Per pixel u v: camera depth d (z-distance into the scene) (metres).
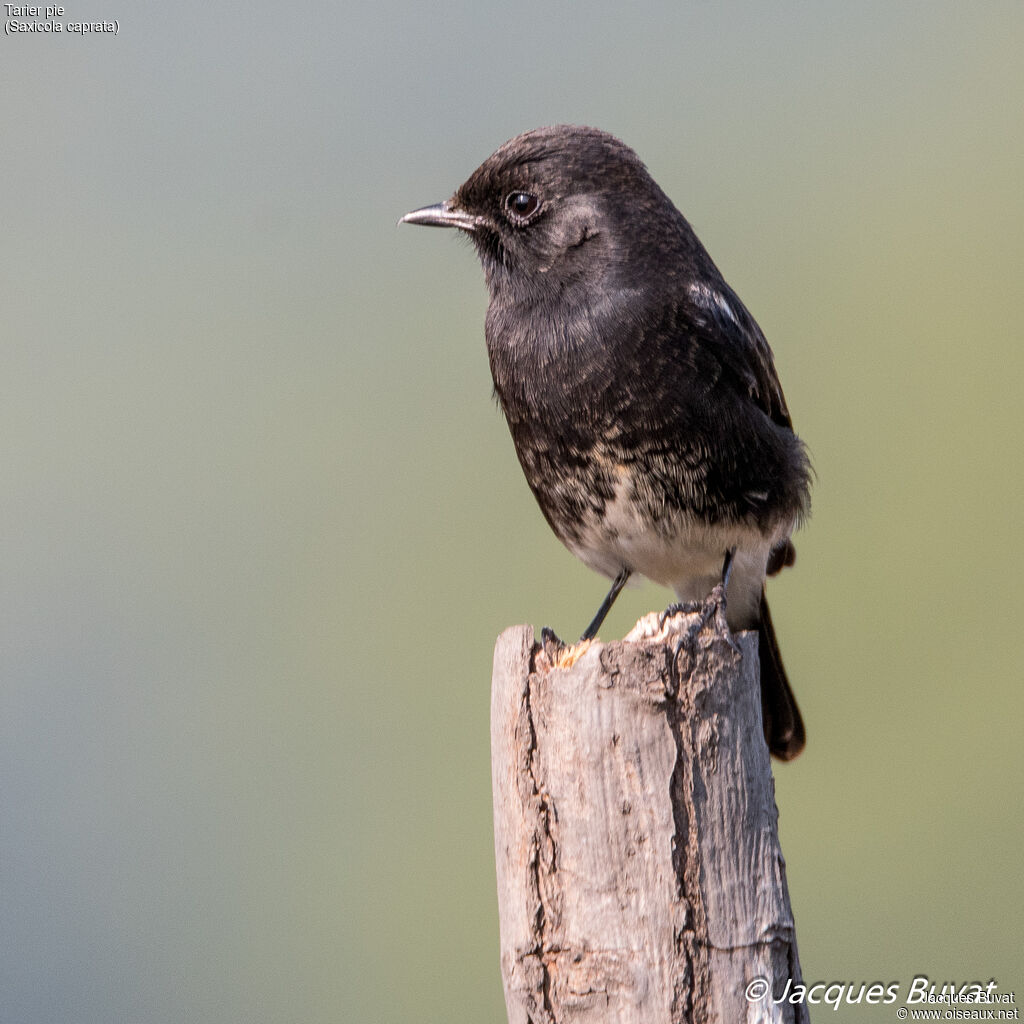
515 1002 7.40
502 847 7.60
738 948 7.22
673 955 7.15
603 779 7.32
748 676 7.56
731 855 7.35
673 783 7.32
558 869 7.37
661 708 7.34
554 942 7.31
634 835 7.27
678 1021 7.08
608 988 7.18
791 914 7.49
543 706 7.50
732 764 7.43
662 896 7.21
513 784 7.54
